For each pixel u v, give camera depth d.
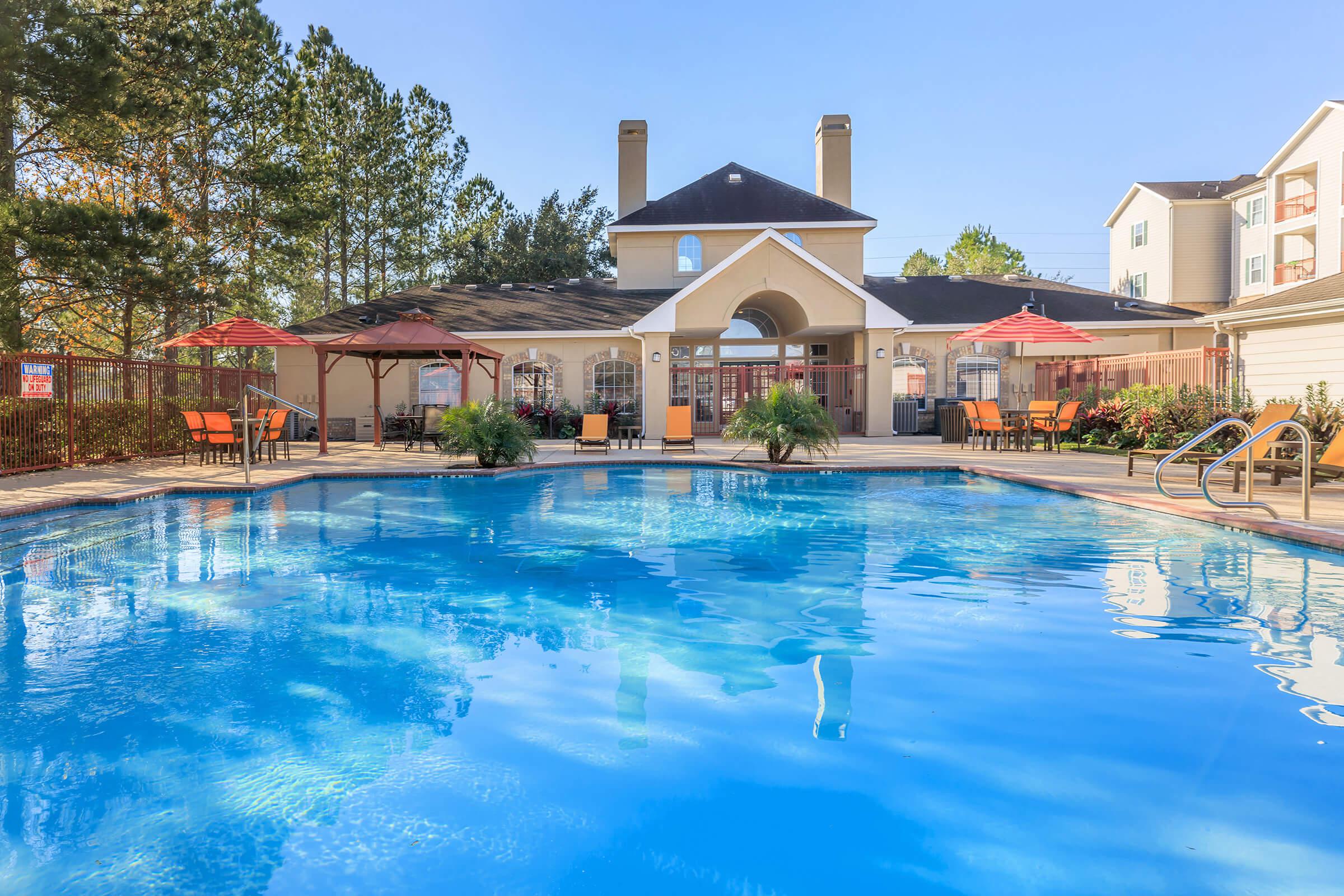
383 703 3.71
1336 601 5.54
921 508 10.15
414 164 39.03
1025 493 11.64
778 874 2.31
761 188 29.77
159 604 5.60
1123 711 3.56
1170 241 36.91
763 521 9.19
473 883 2.28
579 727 3.41
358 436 26.12
